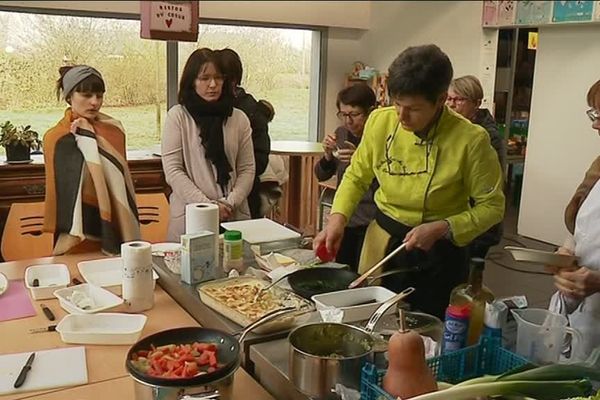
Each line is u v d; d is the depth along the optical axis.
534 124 4.68
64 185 2.25
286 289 1.75
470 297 1.44
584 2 4.11
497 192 1.83
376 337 1.34
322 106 5.73
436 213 1.88
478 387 1.11
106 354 1.50
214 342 1.33
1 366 1.41
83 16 4.38
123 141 2.40
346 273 1.84
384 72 5.63
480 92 2.93
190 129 2.54
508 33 5.55
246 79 5.40
